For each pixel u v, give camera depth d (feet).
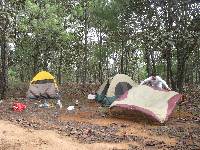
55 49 106.52
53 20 87.76
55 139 37.99
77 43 122.42
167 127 47.55
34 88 72.49
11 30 78.23
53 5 91.45
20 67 134.31
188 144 38.47
